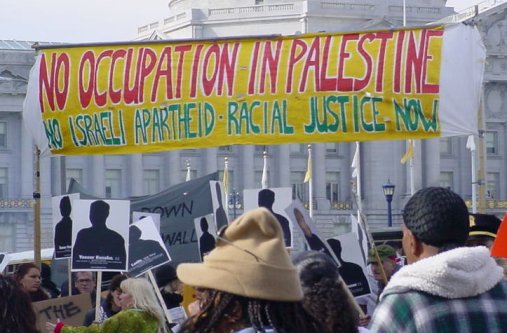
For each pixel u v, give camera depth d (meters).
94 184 132.38
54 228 19.61
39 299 18.94
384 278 14.00
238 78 17.42
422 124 16.91
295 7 138.50
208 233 18.91
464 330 7.52
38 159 19.55
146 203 23.45
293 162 137.88
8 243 128.00
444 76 16.81
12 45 132.25
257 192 18.28
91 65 18.03
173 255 23.27
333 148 138.50
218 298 6.42
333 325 7.45
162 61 17.75
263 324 6.36
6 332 9.64
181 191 23.28
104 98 17.95
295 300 6.32
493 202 128.12
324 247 13.41
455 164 138.38
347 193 137.88
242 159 137.38
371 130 17.02
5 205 127.75
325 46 17.14
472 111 16.81
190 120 17.61
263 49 17.38
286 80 17.23
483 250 7.70
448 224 7.97
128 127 17.89
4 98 127.94
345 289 7.61
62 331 12.88
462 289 7.58
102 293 19.94
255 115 17.36
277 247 6.32
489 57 131.38
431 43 16.84
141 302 12.64
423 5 133.75
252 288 6.27
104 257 16.88
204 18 142.50
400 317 7.62
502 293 7.67
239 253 6.33
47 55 18.22
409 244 8.17
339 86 17.05
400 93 16.91
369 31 17.05
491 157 136.25
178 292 17.58
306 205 136.75
